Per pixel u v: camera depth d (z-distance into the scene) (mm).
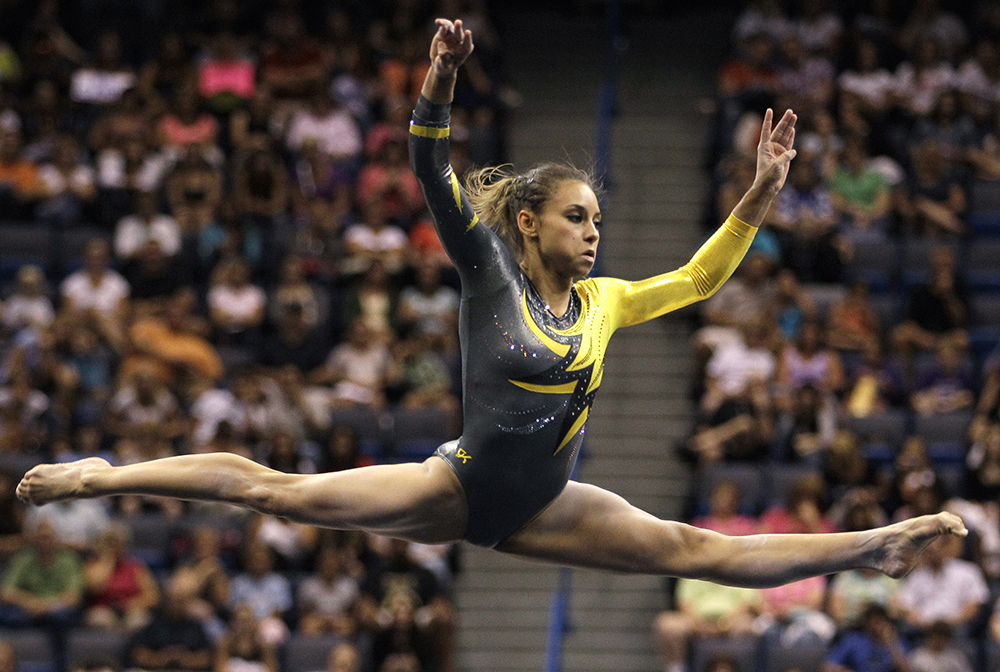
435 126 6961
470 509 7246
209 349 21531
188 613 17469
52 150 25797
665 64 28625
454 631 18234
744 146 24719
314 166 24641
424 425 20469
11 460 19703
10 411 20500
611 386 21953
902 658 16547
